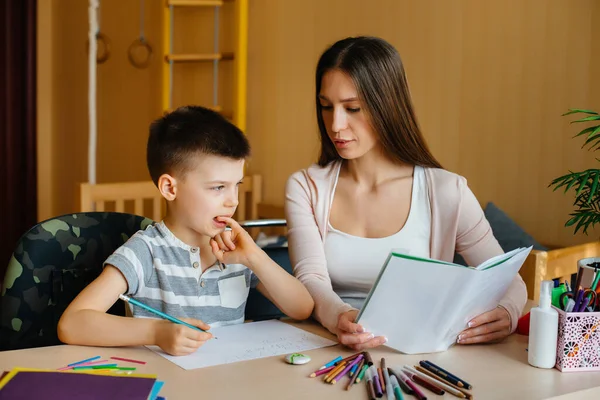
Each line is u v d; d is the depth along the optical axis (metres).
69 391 0.92
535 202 2.46
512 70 2.52
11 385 0.93
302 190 1.61
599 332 1.17
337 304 1.36
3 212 4.09
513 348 1.29
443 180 1.53
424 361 1.17
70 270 1.54
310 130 3.35
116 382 0.95
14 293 1.49
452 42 2.72
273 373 1.11
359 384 1.08
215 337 1.29
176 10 3.90
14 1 3.99
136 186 3.21
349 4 3.13
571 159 2.34
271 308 1.62
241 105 3.52
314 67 3.30
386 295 1.19
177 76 3.93
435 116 2.81
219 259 1.36
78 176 4.21
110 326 1.19
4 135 4.05
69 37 4.11
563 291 1.22
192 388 1.04
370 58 1.45
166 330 1.17
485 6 2.60
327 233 1.58
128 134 4.15
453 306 1.19
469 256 1.54
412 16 2.87
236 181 1.34
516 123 2.51
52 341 1.52
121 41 4.11
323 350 1.24
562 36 2.35
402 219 1.54
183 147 1.30
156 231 1.39
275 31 3.49
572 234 2.34
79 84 4.13
